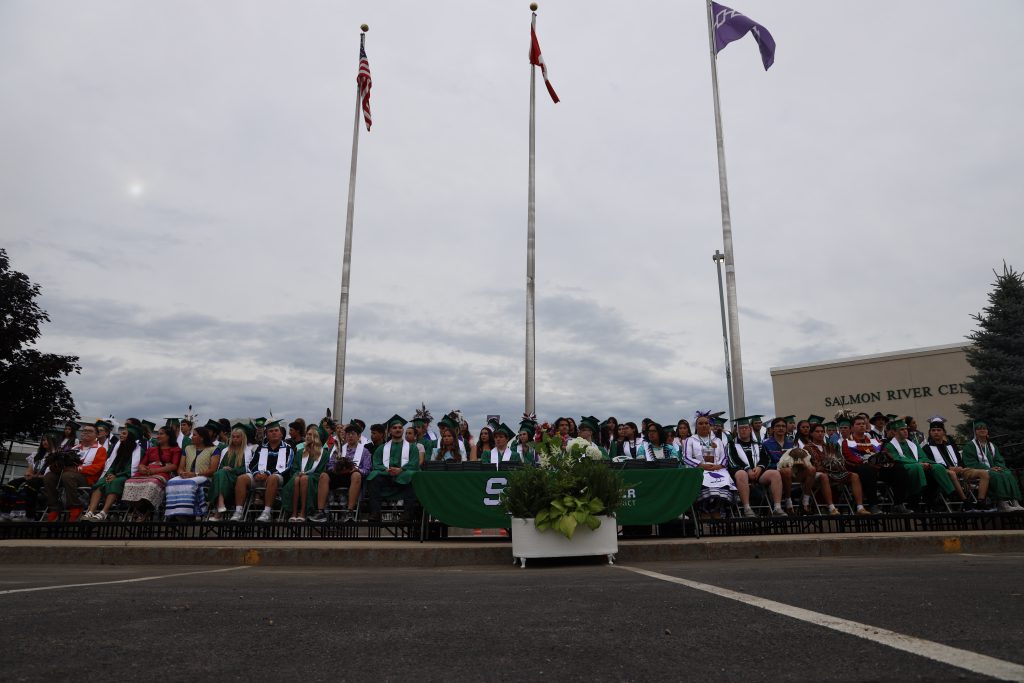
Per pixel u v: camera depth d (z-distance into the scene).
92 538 9.12
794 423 11.60
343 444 10.71
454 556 7.45
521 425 12.19
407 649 2.35
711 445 10.24
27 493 10.88
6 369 27.09
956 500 10.20
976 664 1.89
